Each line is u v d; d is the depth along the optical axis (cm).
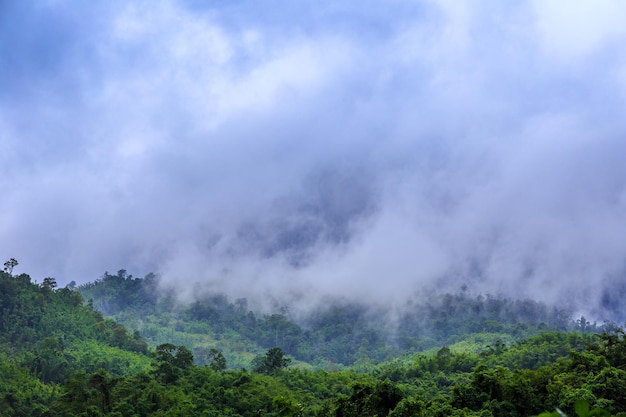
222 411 8181
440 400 6166
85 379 8369
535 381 6103
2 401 8669
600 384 5359
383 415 5688
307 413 7894
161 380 9300
